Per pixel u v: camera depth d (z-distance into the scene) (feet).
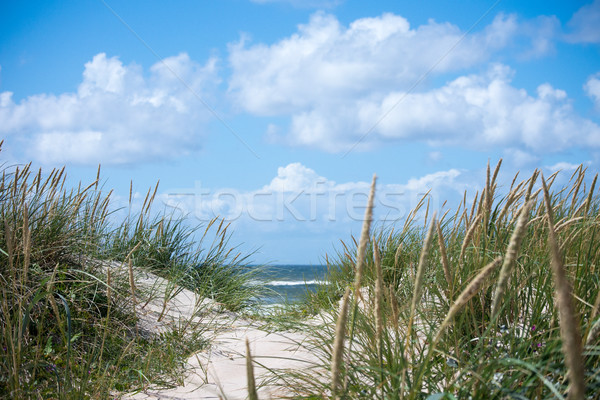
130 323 16.47
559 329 7.52
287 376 10.66
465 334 9.81
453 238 12.57
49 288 10.40
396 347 7.60
